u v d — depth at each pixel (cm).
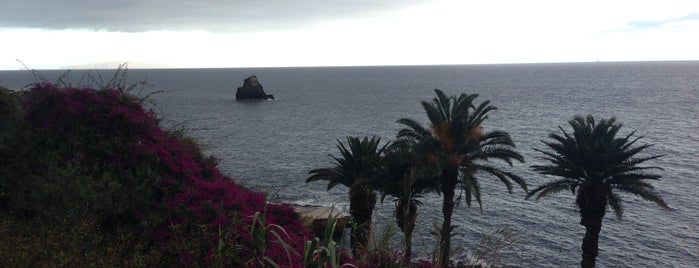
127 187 1131
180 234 930
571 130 11425
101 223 1030
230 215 1025
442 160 2761
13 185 1077
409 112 15200
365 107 16838
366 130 11300
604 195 2777
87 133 1278
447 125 2805
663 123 12644
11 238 833
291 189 5847
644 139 10200
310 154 8269
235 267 847
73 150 1221
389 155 2792
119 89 1475
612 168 2773
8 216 990
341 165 3050
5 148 1177
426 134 2889
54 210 976
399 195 2741
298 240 951
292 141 9656
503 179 2959
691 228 4947
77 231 903
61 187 1030
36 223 950
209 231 957
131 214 1066
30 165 1160
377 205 4516
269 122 12638
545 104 17675
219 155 7988
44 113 1324
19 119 1326
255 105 17288
